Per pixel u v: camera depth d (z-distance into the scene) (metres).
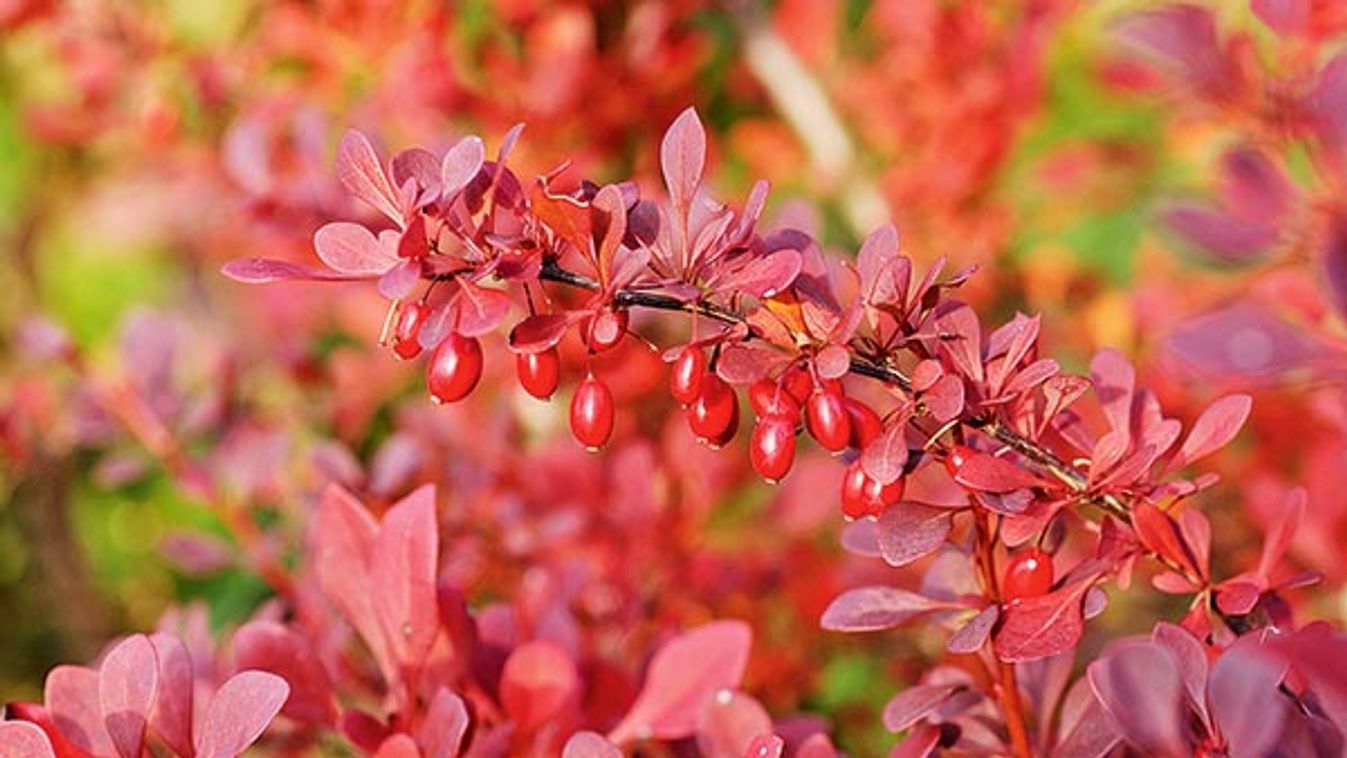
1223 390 0.56
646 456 0.66
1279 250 0.43
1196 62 0.49
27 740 0.43
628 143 0.85
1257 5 0.50
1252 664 0.39
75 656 1.12
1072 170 0.83
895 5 0.85
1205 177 0.75
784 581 0.72
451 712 0.45
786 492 0.75
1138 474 0.43
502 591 0.66
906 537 0.43
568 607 0.56
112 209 1.21
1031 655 0.42
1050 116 0.94
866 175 0.90
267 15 0.84
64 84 1.14
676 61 0.82
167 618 0.54
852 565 0.69
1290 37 0.51
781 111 0.96
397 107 0.76
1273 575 0.48
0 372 1.13
